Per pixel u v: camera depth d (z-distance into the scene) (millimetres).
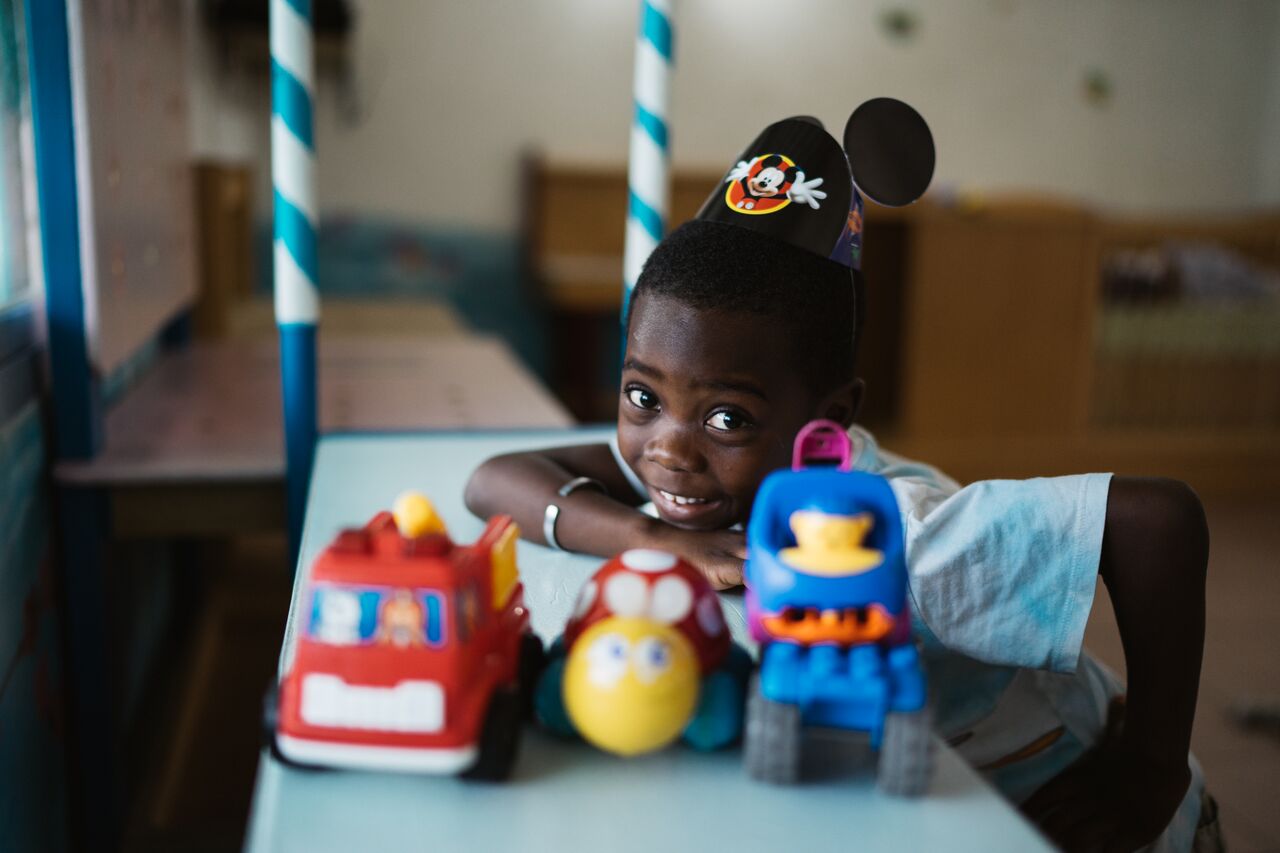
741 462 714
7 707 1037
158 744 1657
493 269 4246
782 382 700
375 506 979
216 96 3279
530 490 861
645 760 507
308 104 1250
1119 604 665
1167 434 3863
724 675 524
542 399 1777
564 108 4195
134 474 1301
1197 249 3971
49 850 1198
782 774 483
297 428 1299
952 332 3730
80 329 1308
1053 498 654
